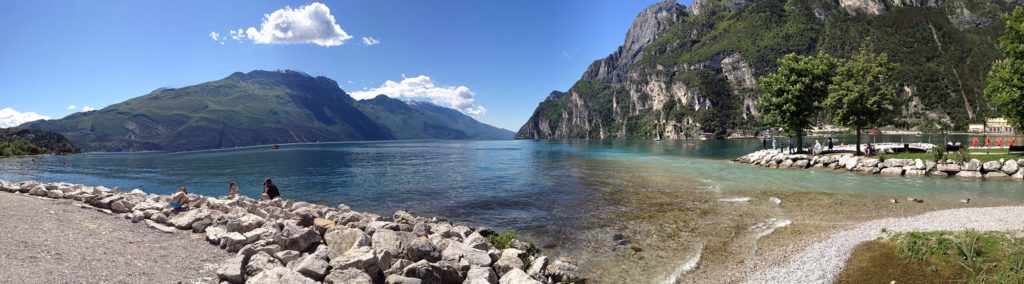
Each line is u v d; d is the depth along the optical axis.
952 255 11.72
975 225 15.08
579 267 13.55
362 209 26.34
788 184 30.77
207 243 13.28
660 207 22.80
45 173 66.06
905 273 11.23
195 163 86.06
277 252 11.97
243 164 78.56
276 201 21.81
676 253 14.60
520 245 15.45
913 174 35.09
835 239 14.96
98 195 18.55
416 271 10.45
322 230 14.43
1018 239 12.25
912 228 15.24
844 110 44.16
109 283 9.49
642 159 64.19
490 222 20.98
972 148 44.62
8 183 23.34
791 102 48.31
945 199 23.45
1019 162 31.92
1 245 11.39
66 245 11.95
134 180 51.44
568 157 78.50
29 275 9.52
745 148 102.56
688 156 70.44
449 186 36.19
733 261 13.56
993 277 10.27
